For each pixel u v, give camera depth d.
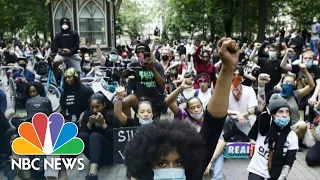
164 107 5.39
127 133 4.28
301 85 6.41
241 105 5.26
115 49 13.98
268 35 37.91
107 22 13.85
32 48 30.84
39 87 6.40
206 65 6.88
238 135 5.25
